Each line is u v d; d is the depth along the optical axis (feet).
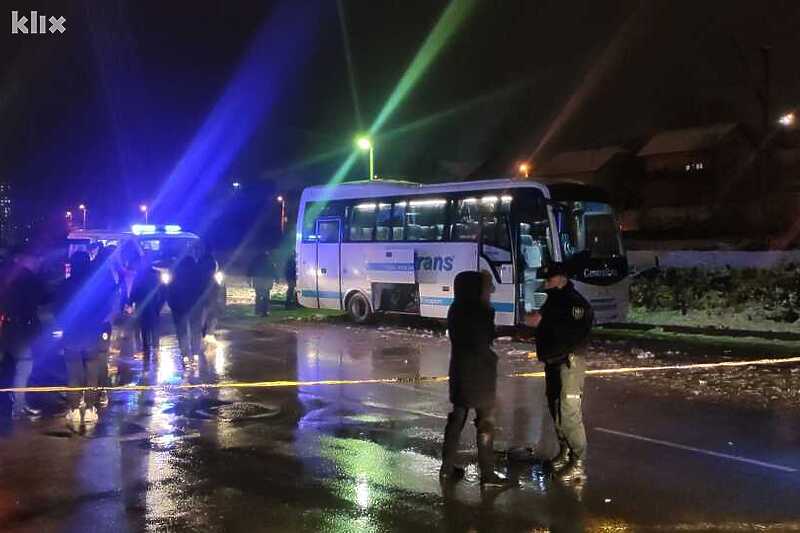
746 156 148.56
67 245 61.57
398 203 60.54
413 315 64.08
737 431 26.96
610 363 41.16
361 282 63.10
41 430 27.32
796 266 61.21
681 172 157.38
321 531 17.81
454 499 19.98
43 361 33.99
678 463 23.13
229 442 25.73
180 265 41.70
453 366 21.40
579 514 18.86
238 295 96.12
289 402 32.01
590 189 53.67
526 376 38.04
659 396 32.73
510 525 18.16
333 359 44.21
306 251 68.69
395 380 36.58
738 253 70.90
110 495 20.36
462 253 55.31
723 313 59.00
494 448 24.95
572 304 21.40
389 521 18.43
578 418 21.49
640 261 77.30
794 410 30.09
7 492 20.59
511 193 52.65
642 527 18.01
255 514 18.93
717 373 37.83
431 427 27.73
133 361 43.52
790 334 50.78
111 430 27.37
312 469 22.62
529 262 52.31
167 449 24.88
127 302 47.09
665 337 51.44
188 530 17.90
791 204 126.41
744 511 19.04
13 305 33.76
